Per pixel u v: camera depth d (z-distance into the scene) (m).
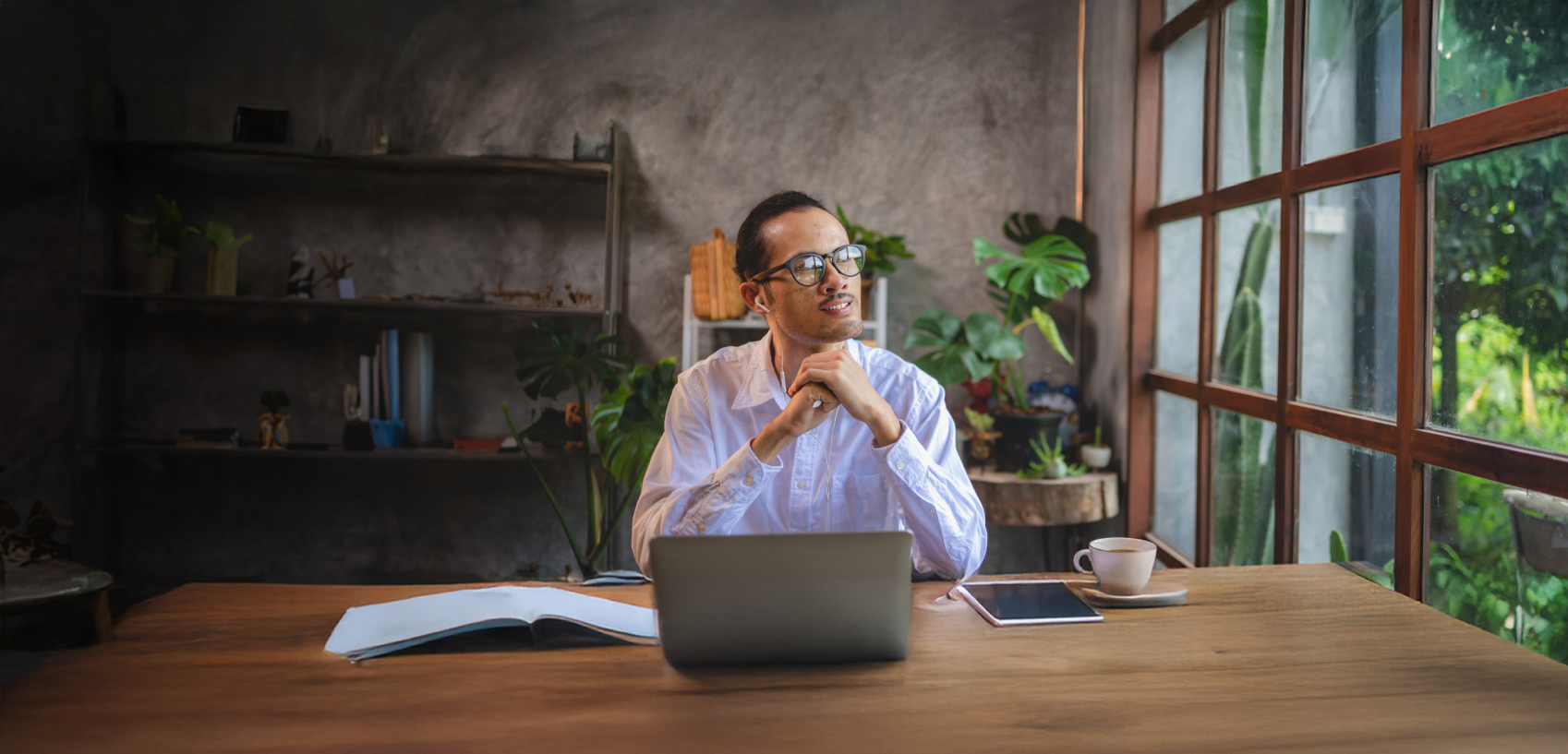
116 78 3.27
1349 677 0.98
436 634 1.08
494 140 3.38
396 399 3.25
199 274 3.32
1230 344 2.42
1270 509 2.19
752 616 1.00
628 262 3.41
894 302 3.45
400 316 3.40
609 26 3.38
